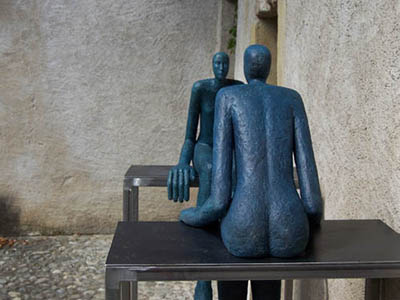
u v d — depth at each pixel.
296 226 1.21
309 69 2.22
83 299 3.32
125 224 1.50
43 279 3.65
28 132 4.65
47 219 4.76
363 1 1.60
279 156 1.30
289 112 1.36
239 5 4.43
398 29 1.35
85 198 4.77
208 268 1.14
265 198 1.24
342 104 1.78
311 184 1.32
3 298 3.30
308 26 2.25
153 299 3.38
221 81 2.12
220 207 1.29
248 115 1.32
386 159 1.42
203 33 4.78
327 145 1.95
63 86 4.65
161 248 1.26
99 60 4.66
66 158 4.72
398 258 1.18
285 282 2.49
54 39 4.59
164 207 4.86
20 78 4.59
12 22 4.53
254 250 1.19
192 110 2.17
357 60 1.64
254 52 1.41
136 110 4.75
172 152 4.82
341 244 1.29
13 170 4.67
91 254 4.22
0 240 4.50
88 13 4.61
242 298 1.55
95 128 4.72
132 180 2.55
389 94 1.40
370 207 1.54
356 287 1.59
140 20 4.68
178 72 4.77
